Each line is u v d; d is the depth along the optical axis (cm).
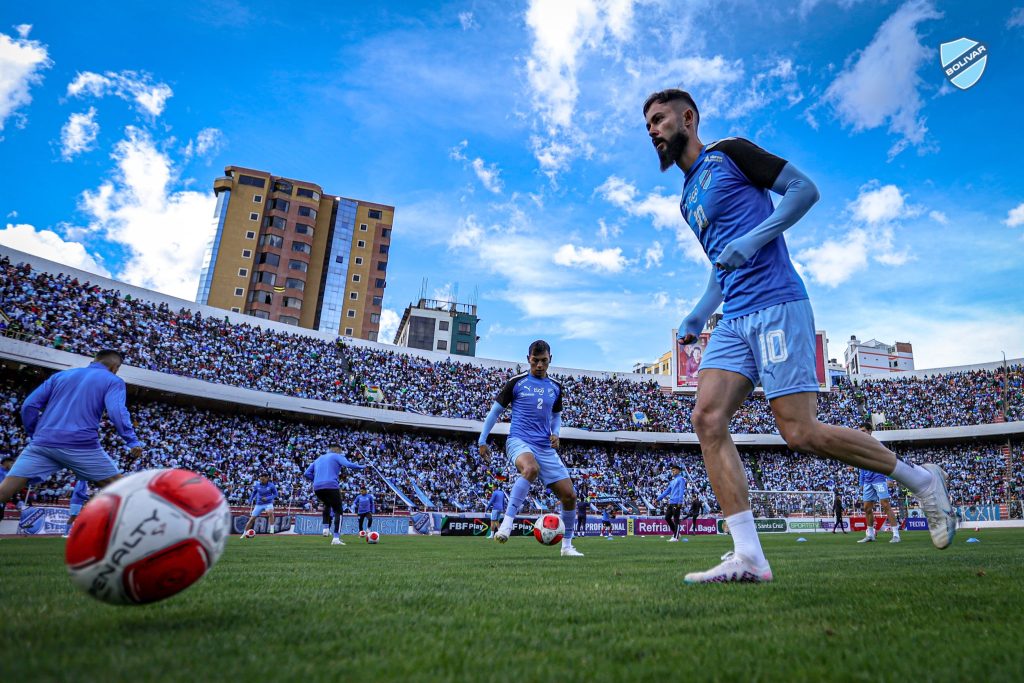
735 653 160
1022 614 216
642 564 536
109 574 178
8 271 2891
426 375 4447
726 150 345
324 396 3784
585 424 4547
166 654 153
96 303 3203
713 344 345
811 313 323
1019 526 3350
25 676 131
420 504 3269
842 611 223
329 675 137
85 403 577
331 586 322
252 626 194
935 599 252
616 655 158
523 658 155
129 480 193
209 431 3281
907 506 3372
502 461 4081
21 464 559
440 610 233
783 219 309
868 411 4791
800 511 3159
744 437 4484
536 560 617
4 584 307
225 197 6681
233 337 3775
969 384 4738
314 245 7106
